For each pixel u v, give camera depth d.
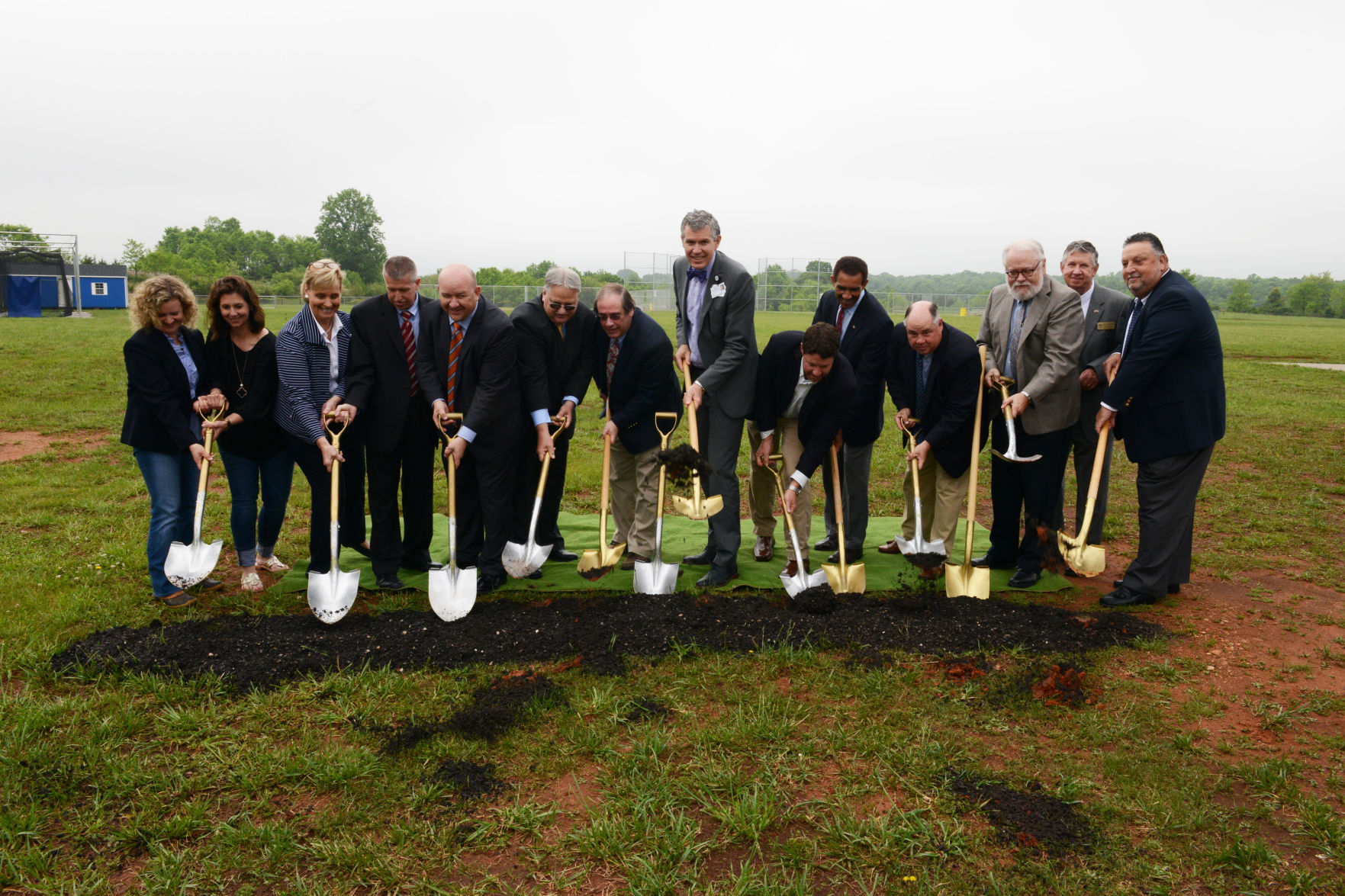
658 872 2.66
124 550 5.63
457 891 2.60
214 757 3.26
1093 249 5.31
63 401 12.00
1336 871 2.70
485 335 4.84
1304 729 3.55
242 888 2.61
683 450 4.74
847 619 4.47
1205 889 2.62
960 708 3.64
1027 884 2.62
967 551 4.96
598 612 4.57
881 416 5.60
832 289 5.57
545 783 3.14
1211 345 4.68
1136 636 4.43
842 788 3.11
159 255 73.38
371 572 5.47
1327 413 12.00
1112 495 7.68
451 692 3.77
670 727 3.52
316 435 4.72
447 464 4.89
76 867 2.69
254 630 4.32
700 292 5.23
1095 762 3.29
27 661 3.99
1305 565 5.70
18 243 38.31
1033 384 5.03
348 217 92.25
